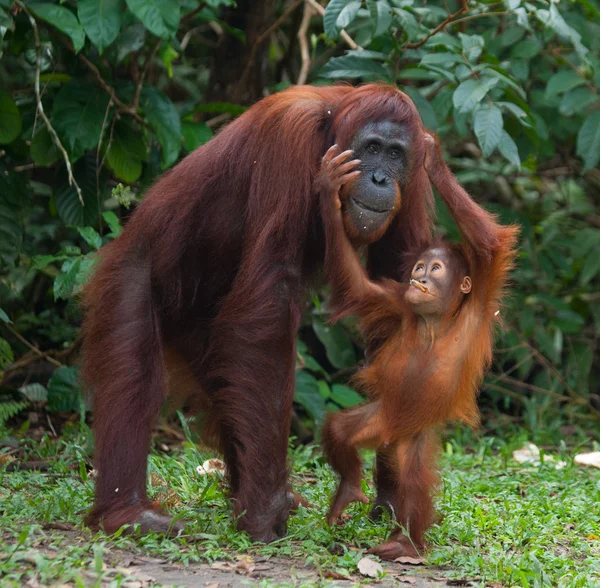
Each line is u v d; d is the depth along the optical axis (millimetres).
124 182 12484
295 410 14516
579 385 15117
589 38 13219
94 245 10711
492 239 7105
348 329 14078
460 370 7137
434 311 7145
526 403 14234
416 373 7105
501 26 13781
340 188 7113
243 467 6938
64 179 11555
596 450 12156
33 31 11445
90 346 7508
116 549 6520
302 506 7852
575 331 14875
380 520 7820
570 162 16266
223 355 7012
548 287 16125
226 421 7109
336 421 7324
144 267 7543
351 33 14539
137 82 12336
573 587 6266
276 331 6883
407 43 11266
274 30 14492
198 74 17031
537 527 7895
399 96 7223
